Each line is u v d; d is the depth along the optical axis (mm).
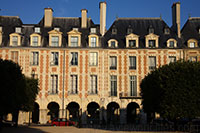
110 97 44250
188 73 31172
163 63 44906
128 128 34250
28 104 37500
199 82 30734
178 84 30906
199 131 29719
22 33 46188
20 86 31922
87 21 49750
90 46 45219
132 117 47000
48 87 43969
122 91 44406
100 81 44562
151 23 49250
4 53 44250
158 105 32250
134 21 49500
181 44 45969
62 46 45031
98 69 44750
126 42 45438
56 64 44656
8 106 29594
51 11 48594
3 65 29641
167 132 28688
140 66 44938
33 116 46156
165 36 47031
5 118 43938
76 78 44688
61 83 44188
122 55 45156
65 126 38188
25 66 44219
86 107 43969
